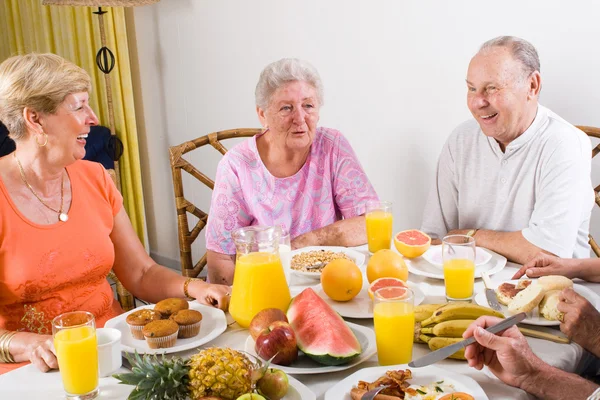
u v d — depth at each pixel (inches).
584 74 88.7
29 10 154.5
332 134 85.8
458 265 57.2
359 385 42.9
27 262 63.9
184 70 140.8
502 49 74.8
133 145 149.3
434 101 102.4
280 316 49.4
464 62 97.7
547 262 62.5
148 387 40.4
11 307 65.4
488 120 77.2
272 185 83.0
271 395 41.6
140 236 155.1
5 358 55.0
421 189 107.7
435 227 89.6
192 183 145.3
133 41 150.7
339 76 113.7
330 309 50.1
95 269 68.6
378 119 110.3
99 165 72.7
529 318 53.5
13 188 64.1
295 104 77.2
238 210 83.2
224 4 127.6
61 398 45.3
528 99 76.0
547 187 75.6
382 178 112.7
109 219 71.6
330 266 57.8
